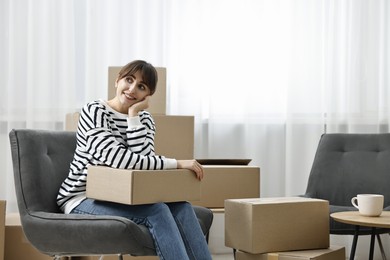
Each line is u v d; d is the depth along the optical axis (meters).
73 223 2.27
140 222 2.30
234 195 3.40
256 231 2.69
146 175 2.26
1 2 3.88
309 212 2.82
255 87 4.14
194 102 4.08
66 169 2.66
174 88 4.07
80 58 3.99
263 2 4.13
